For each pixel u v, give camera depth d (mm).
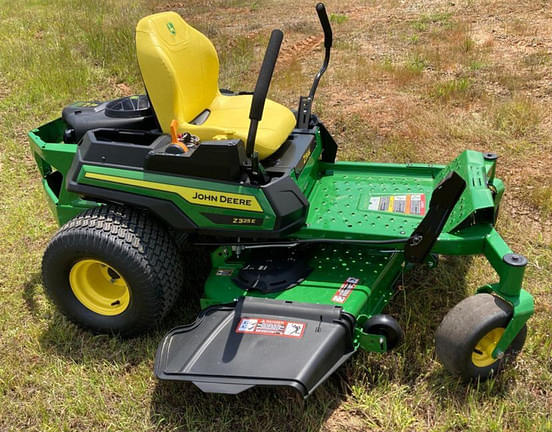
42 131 4254
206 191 3260
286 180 3279
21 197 5312
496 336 2979
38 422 3061
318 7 3916
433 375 3170
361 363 3248
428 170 4062
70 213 3895
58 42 9227
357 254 3541
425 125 6070
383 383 3143
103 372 3316
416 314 3580
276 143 3535
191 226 3330
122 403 3105
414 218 3467
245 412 3006
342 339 2957
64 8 11648
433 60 8008
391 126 6195
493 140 5746
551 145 5586
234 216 3254
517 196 4848
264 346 2916
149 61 3502
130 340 3562
